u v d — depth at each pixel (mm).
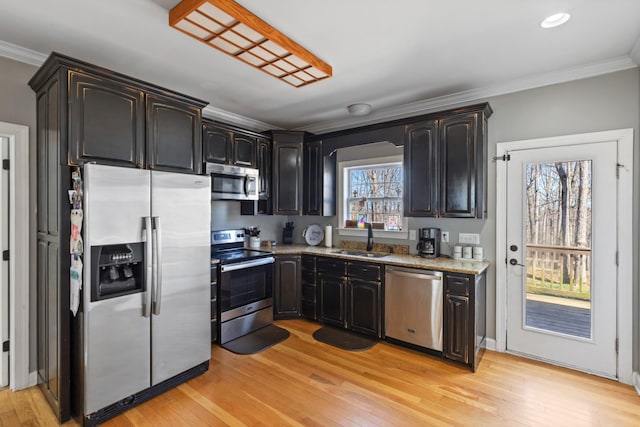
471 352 2686
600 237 2621
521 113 2957
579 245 2709
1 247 2346
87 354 1973
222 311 3197
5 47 2275
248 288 3490
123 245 2143
